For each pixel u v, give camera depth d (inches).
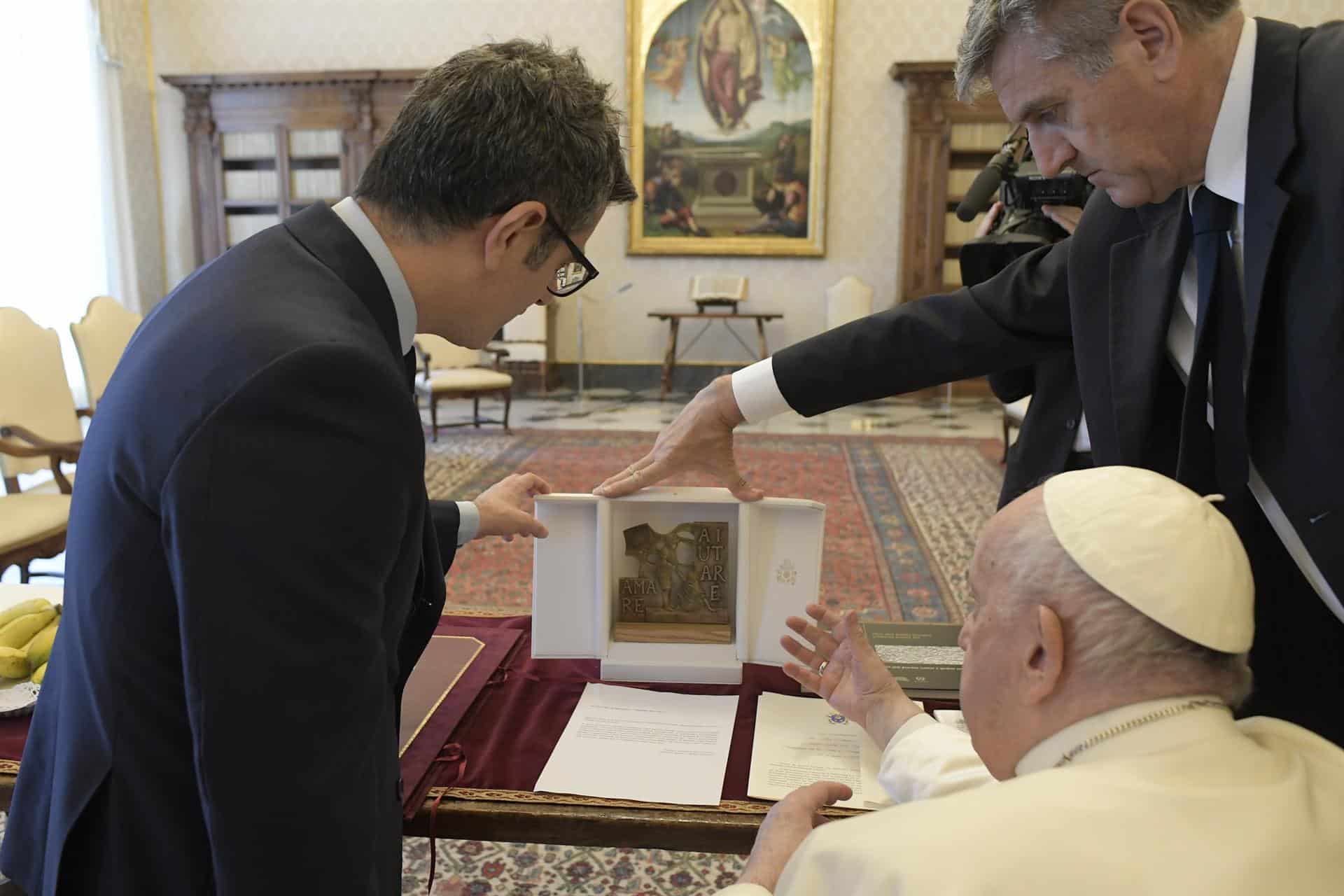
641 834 49.6
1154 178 49.7
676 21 381.7
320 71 374.0
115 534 34.5
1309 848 27.8
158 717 35.7
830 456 272.5
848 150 387.9
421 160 38.7
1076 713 31.7
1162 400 56.1
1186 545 31.2
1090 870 27.1
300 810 32.9
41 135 312.7
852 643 54.8
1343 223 44.7
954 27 375.9
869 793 51.0
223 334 33.5
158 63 396.8
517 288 42.5
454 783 52.3
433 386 290.8
